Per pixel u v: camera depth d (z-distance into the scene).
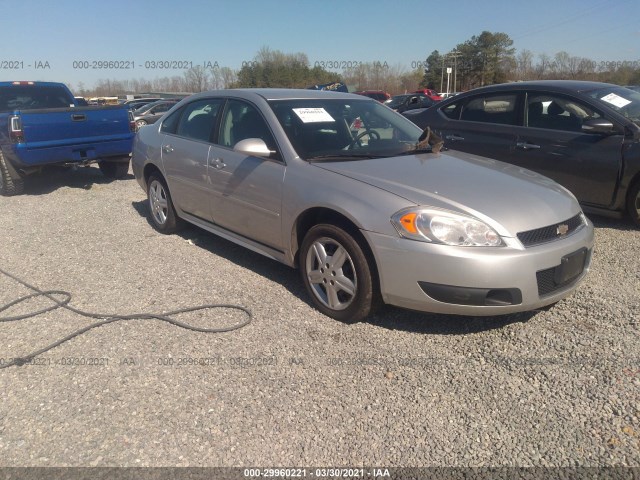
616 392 2.73
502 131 6.07
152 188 5.67
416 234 3.07
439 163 3.90
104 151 8.30
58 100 9.35
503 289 3.02
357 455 2.38
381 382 2.88
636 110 5.43
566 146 5.51
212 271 4.53
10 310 3.84
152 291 4.12
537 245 3.14
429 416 2.61
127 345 3.30
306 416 2.62
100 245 5.32
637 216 5.22
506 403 2.69
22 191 7.89
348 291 3.44
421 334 3.38
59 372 3.03
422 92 34.91
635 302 3.67
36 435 2.52
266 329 3.47
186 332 3.45
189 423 2.59
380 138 4.38
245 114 4.38
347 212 3.32
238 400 2.75
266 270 4.54
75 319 3.67
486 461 2.33
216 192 4.53
